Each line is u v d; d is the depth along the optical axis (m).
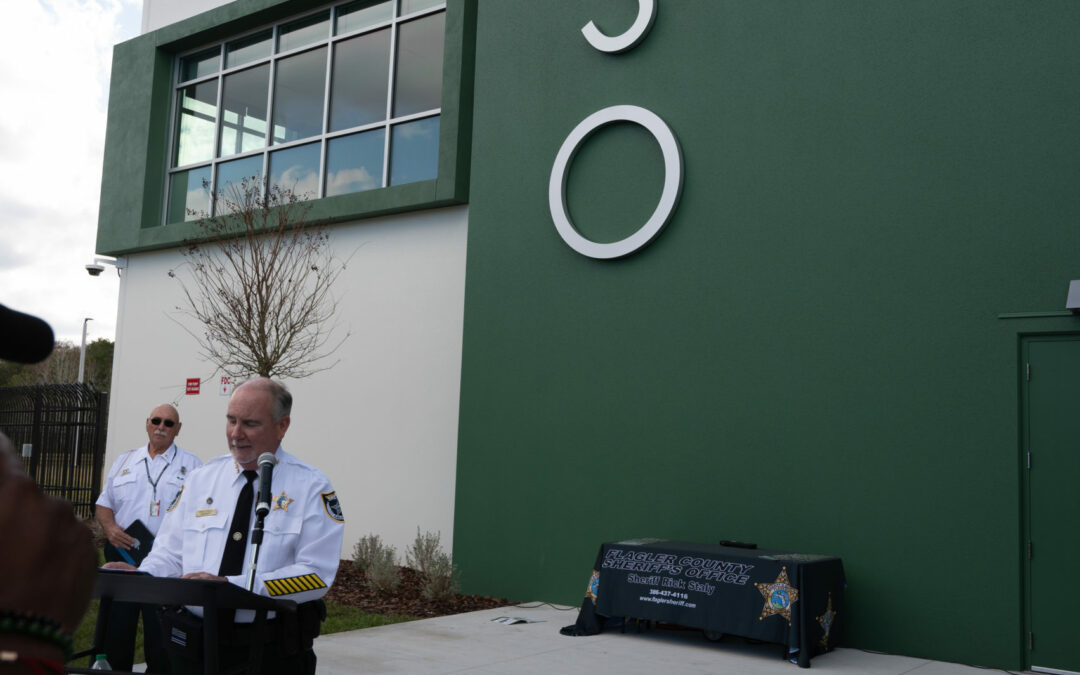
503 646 6.66
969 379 6.64
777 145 7.62
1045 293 6.42
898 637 6.71
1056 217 6.44
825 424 7.18
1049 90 6.54
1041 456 6.40
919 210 6.96
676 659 6.38
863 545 6.93
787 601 6.32
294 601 3.11
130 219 13.06
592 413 8.31
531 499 8.56
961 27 6.91
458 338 9.95
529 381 8.72
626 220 8.38
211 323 10.47
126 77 13.60
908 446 6.82
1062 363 6.39
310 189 11.60
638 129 8.38
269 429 3.29
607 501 8.14
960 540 6.56
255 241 11.07
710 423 7.70
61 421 13.98
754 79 7.79
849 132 7.31
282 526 3.24
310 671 3.31
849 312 7.17
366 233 10.80
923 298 6.88
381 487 10.33
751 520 7.43
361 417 10.59
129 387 12.98
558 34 8.97
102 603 3.63
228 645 3.08
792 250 7.46
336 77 11.59
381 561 9.01
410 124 10.77
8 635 0.73
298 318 10.46
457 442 9.37
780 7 7.72
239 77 12.73
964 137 6.83
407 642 6.71
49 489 13.69
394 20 11.00
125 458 5.89
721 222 7.82
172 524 3.43
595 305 8.41
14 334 0.79
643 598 6.94
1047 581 6.29
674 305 7.98
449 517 9.77
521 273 8.90
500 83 9.30
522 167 9.03
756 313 7.58
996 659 6.34
